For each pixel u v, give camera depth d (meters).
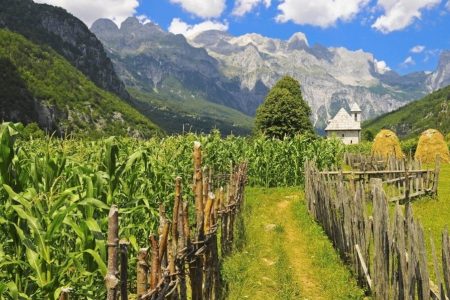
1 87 108.00
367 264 8.57
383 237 7.27
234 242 11.46
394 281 6.76
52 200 5.69
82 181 6.46
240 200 15.02
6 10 192.75
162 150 13.96
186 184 13.38
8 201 5.16
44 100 116.81
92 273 5.08
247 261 10.18
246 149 26.55
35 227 4.64
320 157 25.73
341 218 10.78
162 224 5.49
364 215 8.57
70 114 119.88
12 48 131.62
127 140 15.30
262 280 9.32
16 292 4.25
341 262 10.43
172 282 5.30
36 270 4.60
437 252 10.57
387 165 23.45
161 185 10.20
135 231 8.45
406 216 6.28
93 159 10.27
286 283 9.03
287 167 25.83
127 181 8.02
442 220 14.45
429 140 39.47
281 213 17.53
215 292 7.81
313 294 8.82
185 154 16.17
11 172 5.14
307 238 13.07
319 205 14.45
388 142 40.88
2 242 5.52
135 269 7.65
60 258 5.86
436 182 18.38
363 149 52.56
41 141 10.71
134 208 6.69
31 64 131.00
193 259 6.34
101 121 125.38
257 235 13.17
